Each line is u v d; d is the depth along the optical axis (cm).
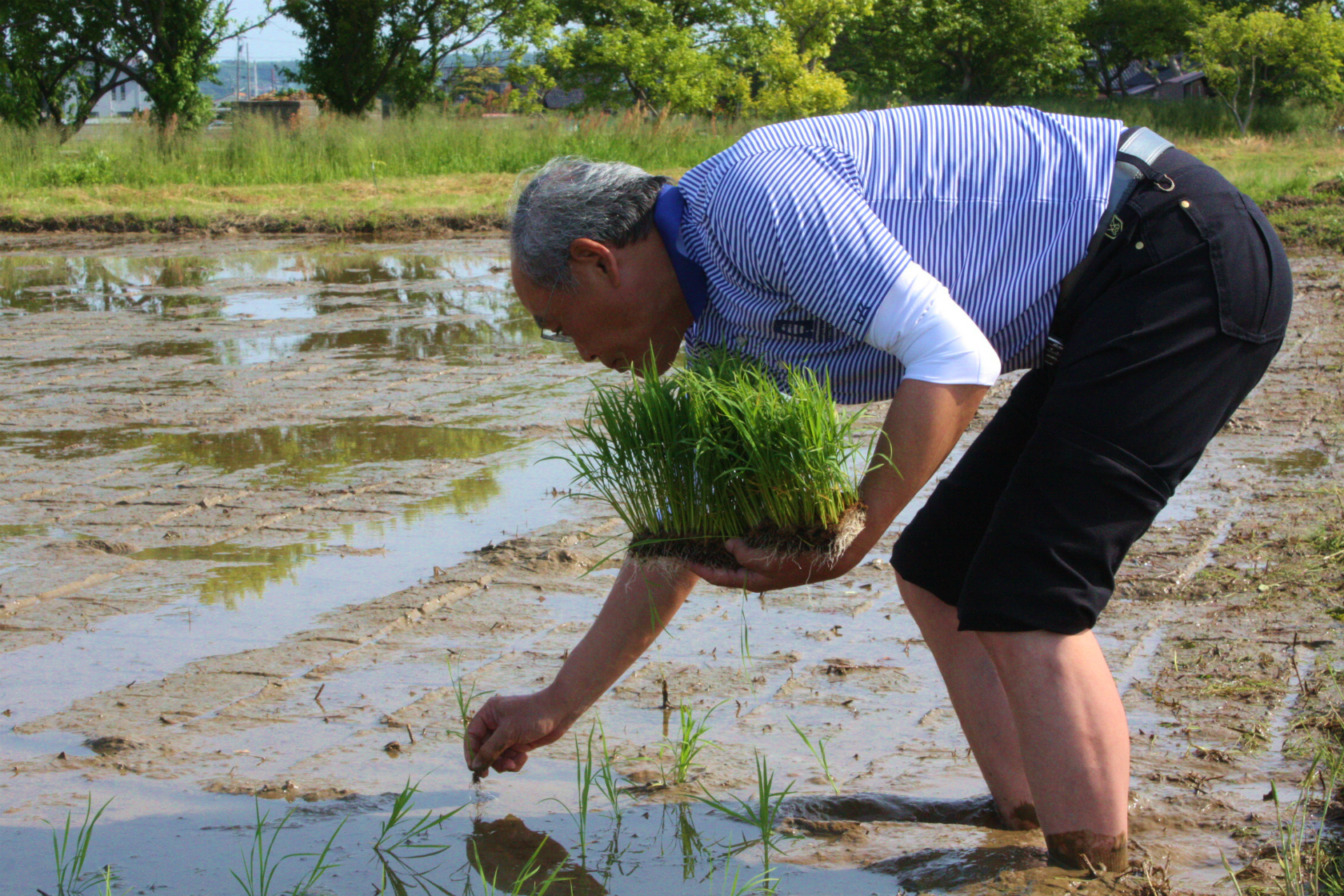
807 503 207
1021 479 202
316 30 3306
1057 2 4341
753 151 203
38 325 1019
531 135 2491
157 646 365
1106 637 351
